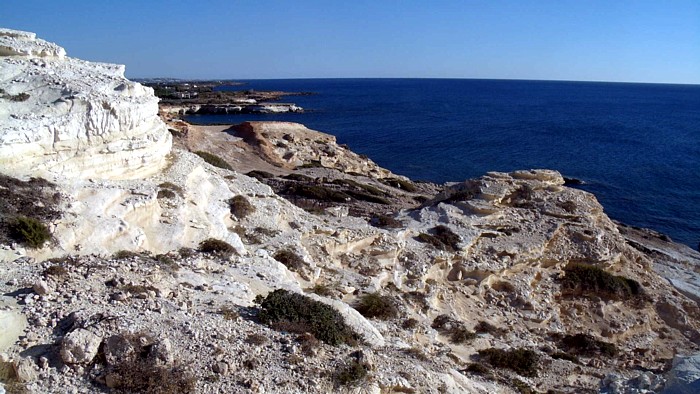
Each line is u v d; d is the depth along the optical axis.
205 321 13.80
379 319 22.47
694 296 35.94
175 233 21.61
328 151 76.75
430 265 30.27
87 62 29.44
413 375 14.94
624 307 32.28
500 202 37.88
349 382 12.98
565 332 29.22
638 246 46.00
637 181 78.06
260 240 26.28
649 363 27.30
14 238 15.66
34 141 19.88
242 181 34.38
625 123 148.75
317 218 32.91
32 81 23.42
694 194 71.31
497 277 31.67
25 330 11.84
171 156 29.34
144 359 11.56
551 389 21.61
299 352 13.52
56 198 18.41
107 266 15.66
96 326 11.79
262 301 16.11
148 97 27.42
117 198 20.78
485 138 116.19
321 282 24.73
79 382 10.99
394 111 177.25
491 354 23.52
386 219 34.91
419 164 90.62
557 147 105.94
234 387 11.68
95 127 22.50
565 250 34.59
